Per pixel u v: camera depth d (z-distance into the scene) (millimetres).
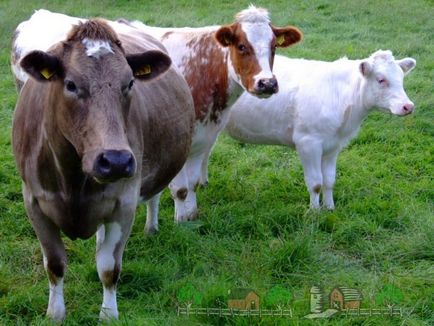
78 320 4785
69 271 5434
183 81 5793
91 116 3756
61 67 3877
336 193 7270
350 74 6902
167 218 6621
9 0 15141
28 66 3838
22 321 4801
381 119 9344
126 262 5617
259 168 7910
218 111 6633
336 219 6527
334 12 15930
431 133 9008
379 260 5855
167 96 5328
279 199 7109
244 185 7430
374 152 8453
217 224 6379
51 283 4730
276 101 7066
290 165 8031
